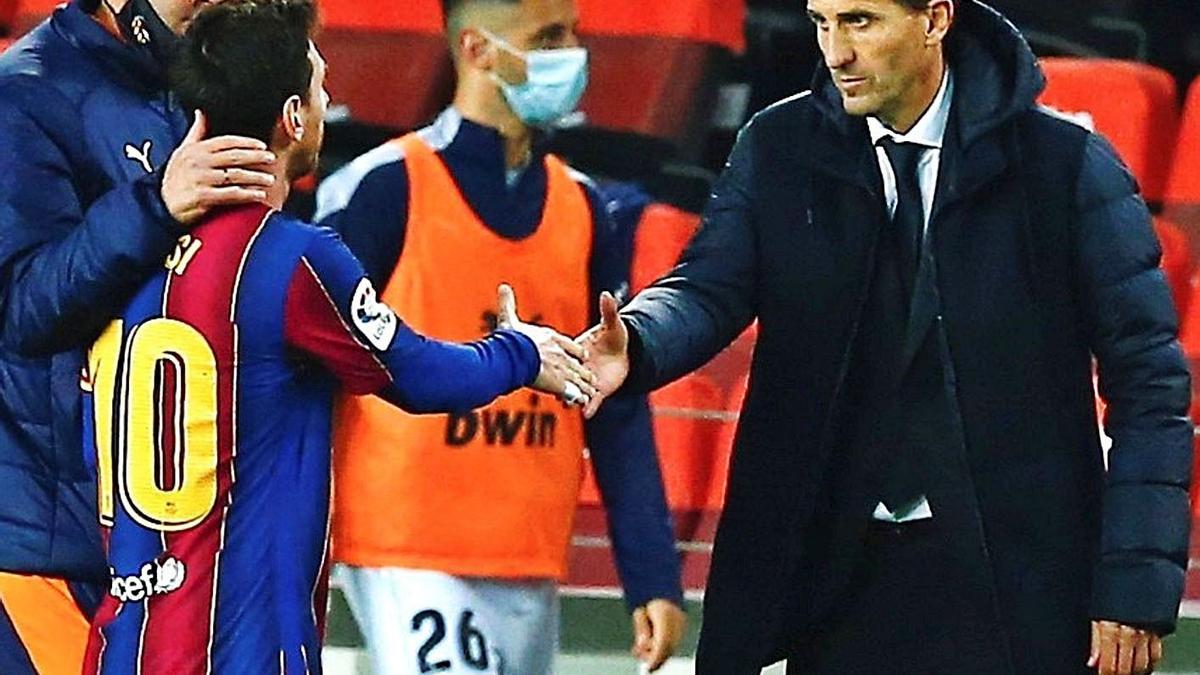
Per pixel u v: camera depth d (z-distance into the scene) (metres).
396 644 14.91
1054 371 12.99
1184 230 24.14
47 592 12.26
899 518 13.01
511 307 12.72
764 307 13.25
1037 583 12.98
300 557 11.26
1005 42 12.97
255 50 11.30
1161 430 12.86
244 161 11.14
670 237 21.28
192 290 11.19
